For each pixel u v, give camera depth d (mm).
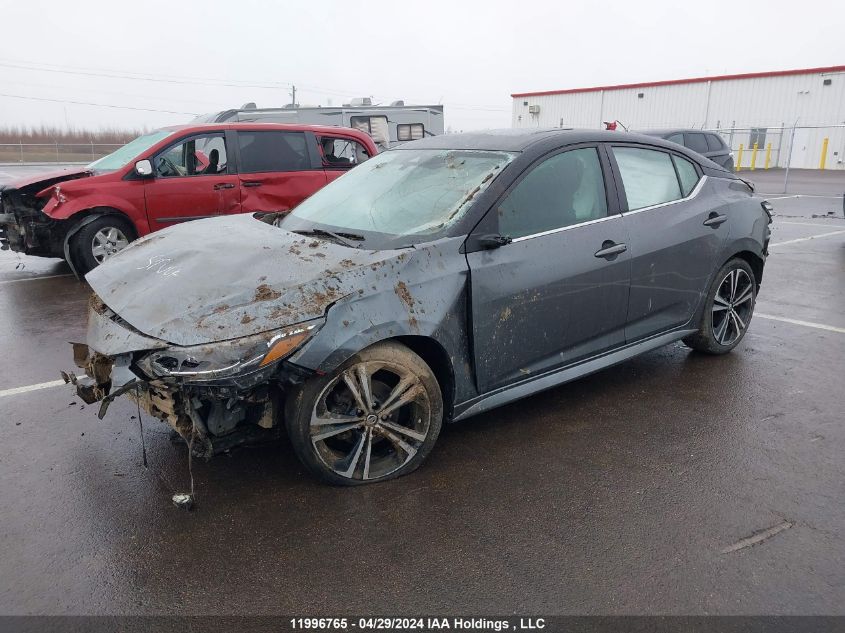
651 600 2492
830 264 8617
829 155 29266
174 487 3242
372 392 3215
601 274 3896
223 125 8102
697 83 33031
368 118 16547
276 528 2914
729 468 3447
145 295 3105
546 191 3750
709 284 4695
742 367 4891
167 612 2426
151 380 2783
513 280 3500
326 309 2938
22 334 5680
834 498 3180
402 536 2863
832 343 5441
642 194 4262
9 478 3320
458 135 4348
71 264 7695
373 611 2434
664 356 5125
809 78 29500
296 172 8430
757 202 5039
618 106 36312
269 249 3336
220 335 2773
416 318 3158
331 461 3156
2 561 2697
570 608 2451
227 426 3004
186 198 7848
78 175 8078
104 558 2717
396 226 3584
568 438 3775
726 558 2732
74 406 4176
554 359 3848
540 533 2891
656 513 3043
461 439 3764
